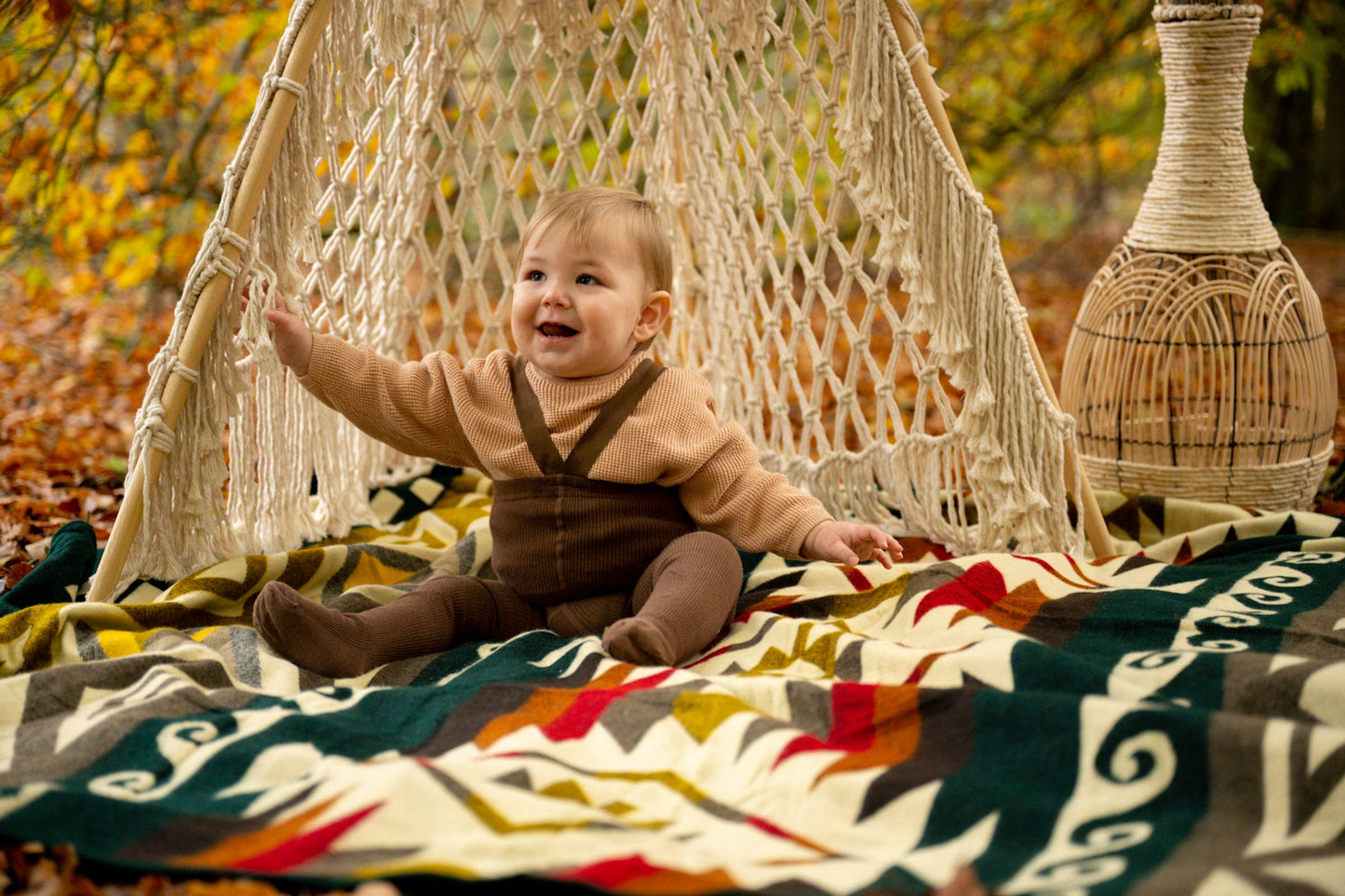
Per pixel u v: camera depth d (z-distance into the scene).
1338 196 6.97
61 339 5.26
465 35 2.61
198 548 2.14
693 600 1.78
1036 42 6.23
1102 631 1.83
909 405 4.44
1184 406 2.74
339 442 2.56
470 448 2.11
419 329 2.77
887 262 2.26
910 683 1.61
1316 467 2.79
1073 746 1.29
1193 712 1.27
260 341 2.04
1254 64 5.40
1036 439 2.25
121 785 1.33
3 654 1.82
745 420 2.88
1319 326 2.76
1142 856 1.10
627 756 1.40
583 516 1.96
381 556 2.30
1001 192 8.32
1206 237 2.70
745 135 2.67
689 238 3.02
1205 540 2.34
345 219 2.50
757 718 1.43
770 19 2.50
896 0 2.13
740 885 1.05
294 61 2.02
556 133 2.78
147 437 2.02
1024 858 1.14
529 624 2.03
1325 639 1.70
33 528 2.85
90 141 4.39
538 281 2.01
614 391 2.02
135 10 4.09
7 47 3.66
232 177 2.02
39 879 1.14
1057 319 5.95
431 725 1.51
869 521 2.64
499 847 1.11
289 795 1.27
